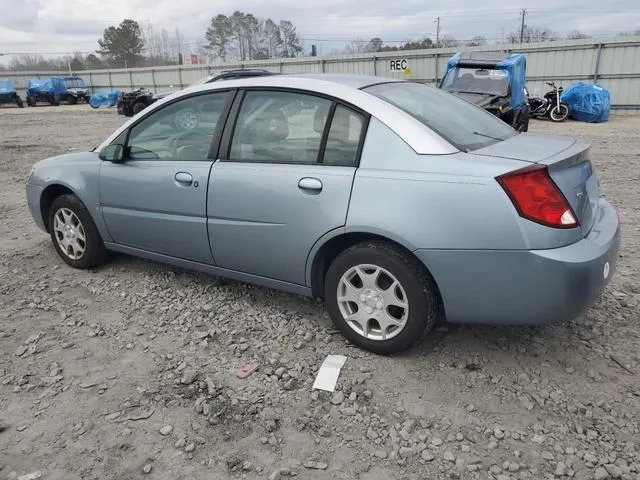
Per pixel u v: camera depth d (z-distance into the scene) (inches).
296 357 130.3
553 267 106.0
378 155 120.7
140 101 1001.5
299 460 97.6
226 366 127.3
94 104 1395.2
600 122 773.9
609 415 106.8
